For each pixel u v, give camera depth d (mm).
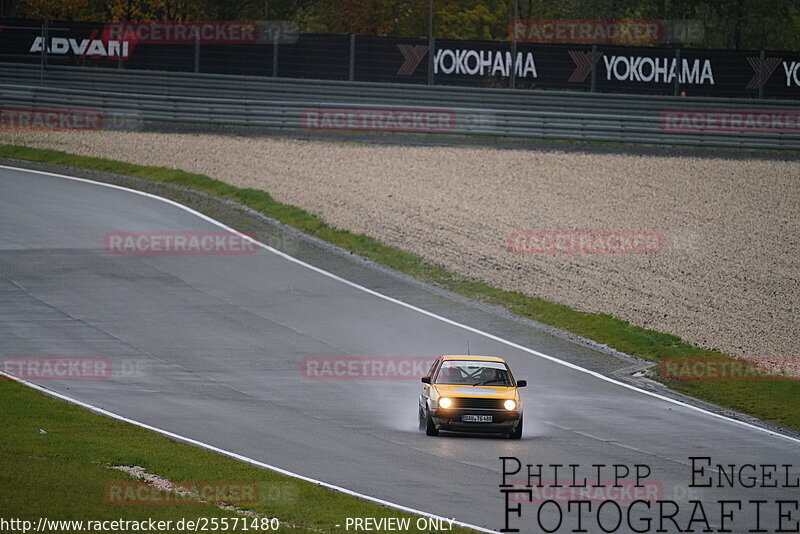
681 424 77688
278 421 72062
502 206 152750
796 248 141625
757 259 135500
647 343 102188
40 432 61844
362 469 59000
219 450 62156
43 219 133250
